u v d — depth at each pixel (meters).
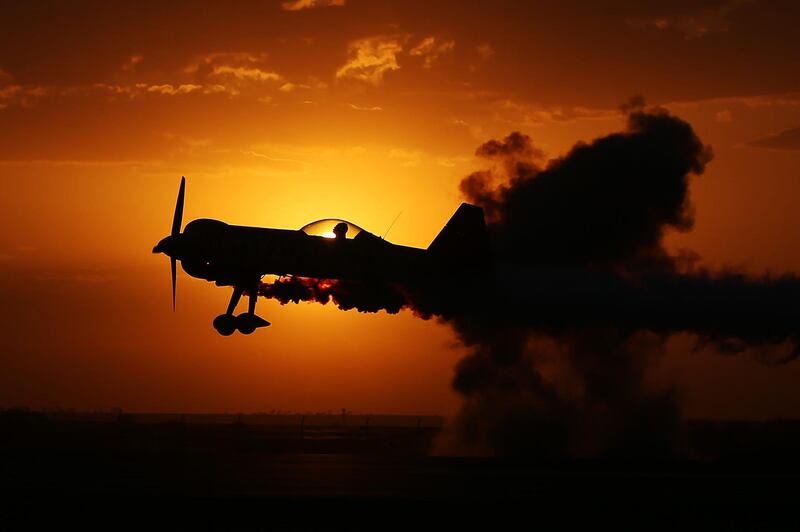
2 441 165.38
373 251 136.12
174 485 95.12
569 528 77.81
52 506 82.38
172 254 135.12
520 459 140.88
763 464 133.00
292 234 135.62
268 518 79.12
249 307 137.75
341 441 185.88
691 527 79.12
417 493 92.75
